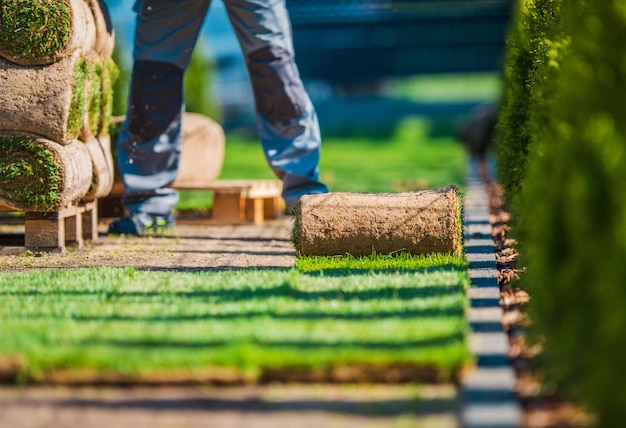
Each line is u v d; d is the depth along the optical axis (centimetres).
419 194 950
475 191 1666
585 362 487
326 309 671
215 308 679
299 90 1209
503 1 4144
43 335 585
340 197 952
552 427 486
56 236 1039
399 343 563
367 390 529
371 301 697
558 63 729
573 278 493
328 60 4319
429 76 4481
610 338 450
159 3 1198
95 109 1116
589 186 483
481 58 4222
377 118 4278
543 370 548
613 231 467
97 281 803
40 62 986
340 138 3325
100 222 1355
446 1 4172
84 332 598
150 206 1245
